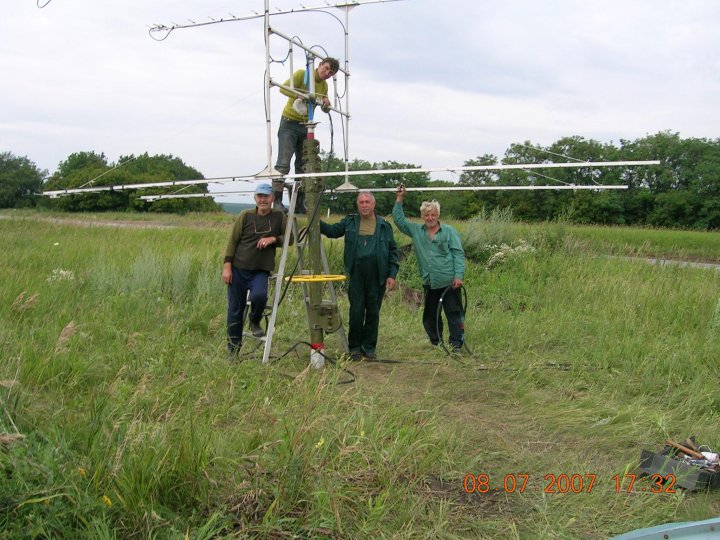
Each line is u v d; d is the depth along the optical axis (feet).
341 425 14.34
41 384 16.98
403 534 11.51
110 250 42.34
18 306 23.22
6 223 64.44
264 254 22.30
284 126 23.15
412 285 37.76
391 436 15.10
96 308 25.58
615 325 28.48
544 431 16.90
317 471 12.38
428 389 19.13
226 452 12.95
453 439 15.19
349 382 20.12
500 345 26.45
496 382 20.79
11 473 11.12
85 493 10.75
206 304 27.71
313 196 21.88
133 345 20.11
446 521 11.96
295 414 15.21
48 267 35.29
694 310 31.04
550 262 43.39
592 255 47.75
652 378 21.13
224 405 15.89
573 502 13.14
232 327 22.34
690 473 14.02
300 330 27.37
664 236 68.69
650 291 34.58
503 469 14.35
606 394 19.94
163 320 25.39
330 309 21.83
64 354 18.28
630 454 15.71
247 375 19.27
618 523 12.53
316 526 11.18
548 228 51.52
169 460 11.91
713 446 16.19
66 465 11.57
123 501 10.80
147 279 31.65
